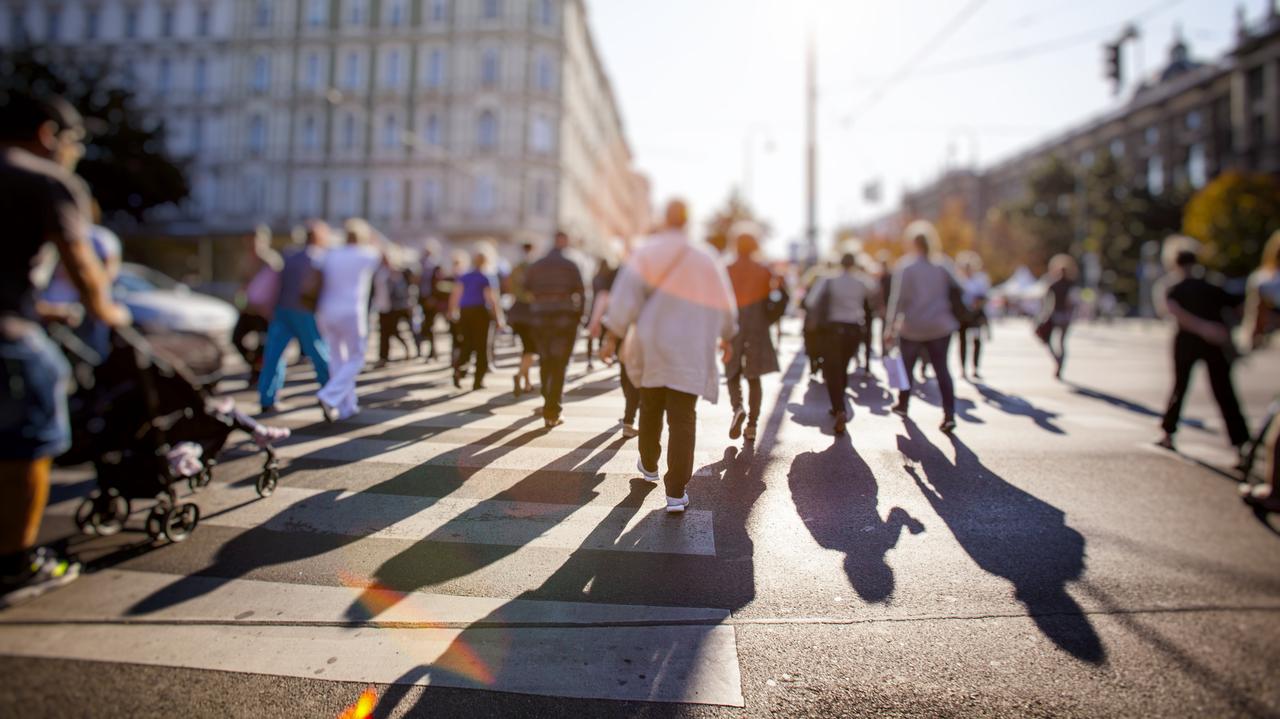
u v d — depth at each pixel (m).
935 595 3.47
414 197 46.84
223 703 2.50
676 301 4.31
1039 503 4.89
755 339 6.18
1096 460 6.07
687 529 4.11
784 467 5.45
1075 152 73.06
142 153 39.31
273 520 4.15
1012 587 3.60
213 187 49.66
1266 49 50.12
